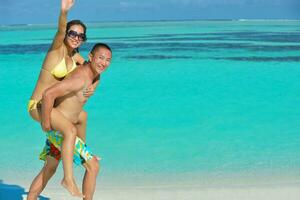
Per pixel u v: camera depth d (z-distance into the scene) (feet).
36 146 28.89
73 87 14.92
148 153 27.09
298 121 35.29
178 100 44.47
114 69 67.72
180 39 135.95
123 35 165.99
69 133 14.83
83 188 15.64
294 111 38.93
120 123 35.09
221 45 107.96
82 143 15.30
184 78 58.70
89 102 43.75
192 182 21.59
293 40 123.13
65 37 15.51
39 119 15.74
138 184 21.45
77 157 15.34
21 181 21.98
